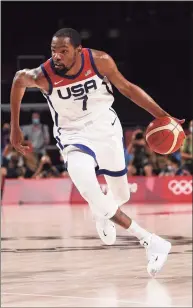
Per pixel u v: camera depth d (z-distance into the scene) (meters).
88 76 5.41
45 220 11.64
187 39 22.09
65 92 5.45
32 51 22.03
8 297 5.25
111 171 5.75
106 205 5.42
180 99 22.06
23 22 22.09
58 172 17.00
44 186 16.38
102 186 15.56
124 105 20.30
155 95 22.20
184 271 6.38
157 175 16.59
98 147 5.57
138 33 22.19
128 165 16.34
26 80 5.51
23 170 16.81
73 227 10.42
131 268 6.60
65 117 5.57
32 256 7.44
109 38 22.20
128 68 22.11
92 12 22.31
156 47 22.17
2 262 7.04
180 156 16.53
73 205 15.55
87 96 5.48
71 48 5.32
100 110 5.55
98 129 5.56
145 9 22.25
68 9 22.38
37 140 17.06
